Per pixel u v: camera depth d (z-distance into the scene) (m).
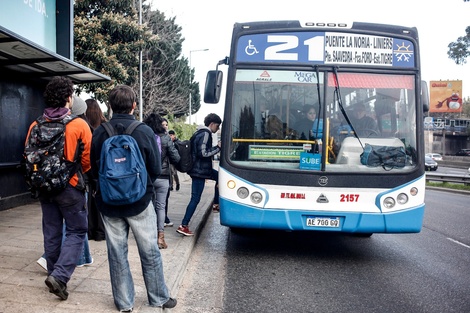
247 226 6.54
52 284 4.19
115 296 4.18
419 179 6.59
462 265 7.02
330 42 6.74
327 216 6.49
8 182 9.30
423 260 7.26
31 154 4.25
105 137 4.15
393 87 6.75
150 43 24.22
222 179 6.61
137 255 6.21
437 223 11.32
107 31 23.14
